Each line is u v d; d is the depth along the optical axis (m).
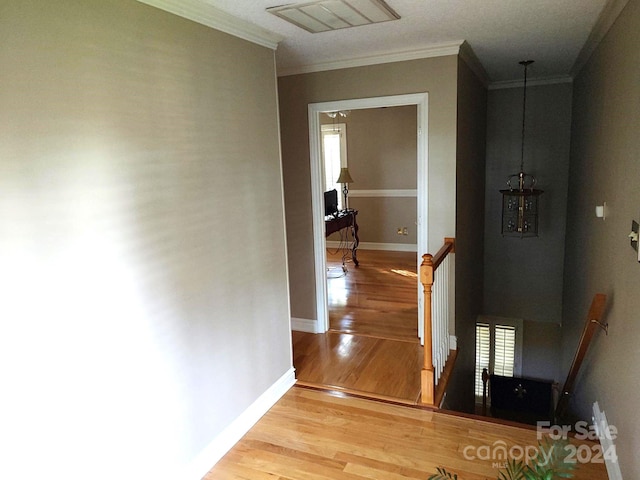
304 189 4.02
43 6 1.52
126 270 1.88
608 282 2.69
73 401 1.68
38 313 1.54
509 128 5.42
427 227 3.67
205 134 2.32
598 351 2.89
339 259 7.06
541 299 5.65
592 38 3.19
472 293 4.86
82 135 1.67
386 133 7.22
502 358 5.93
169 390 2.14
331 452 2.51
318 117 3.91
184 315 2.22
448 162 3.51
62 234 1.61
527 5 2.52
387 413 2.87
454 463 2.38
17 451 1.51
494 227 5.68
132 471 1.96
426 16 2.61
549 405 5.65
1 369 1.45
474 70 4.25
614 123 2.61
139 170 1.92
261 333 2.88
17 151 1.46
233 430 2.61
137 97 1.90
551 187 5.38
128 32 1.85
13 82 1.44
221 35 2.42
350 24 2.68
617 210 2.48
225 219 2.50
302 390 3.19
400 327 4.25
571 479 2.29
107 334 1.80
